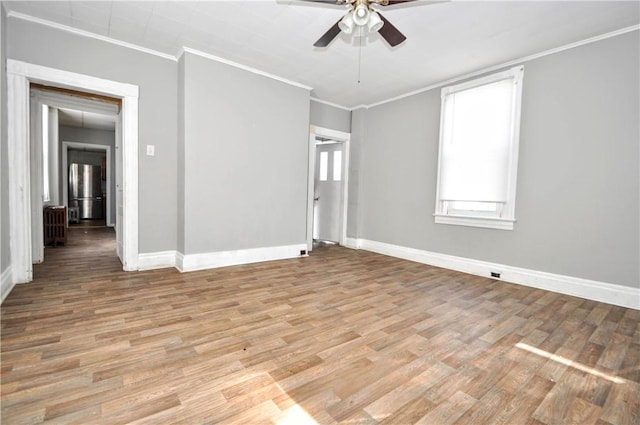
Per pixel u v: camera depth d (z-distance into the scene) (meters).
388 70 3.94
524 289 3.31
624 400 1.50
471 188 3.93
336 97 5.10
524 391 1.56
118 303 2.58
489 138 3.75
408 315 2.52
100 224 8.29
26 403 1.36
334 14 2.77
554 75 3.25
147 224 3.64
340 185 5.96
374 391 1.53
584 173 3.06
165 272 3.55
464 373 1.71
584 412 1.41
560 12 2.61
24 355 1.74
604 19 2.69
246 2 2.62
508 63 3.60
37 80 2.97
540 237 3.37
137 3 2.65
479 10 2.62
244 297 2.83
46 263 3.84
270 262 4.26
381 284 3.38
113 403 1.38
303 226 4.76
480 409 1.42
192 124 3.59
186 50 3.48
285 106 4.39
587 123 3.04
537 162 3.38
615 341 2.12
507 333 2.23
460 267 4.07
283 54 3.59
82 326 2.13
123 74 3.39
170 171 3.76
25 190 2.97
